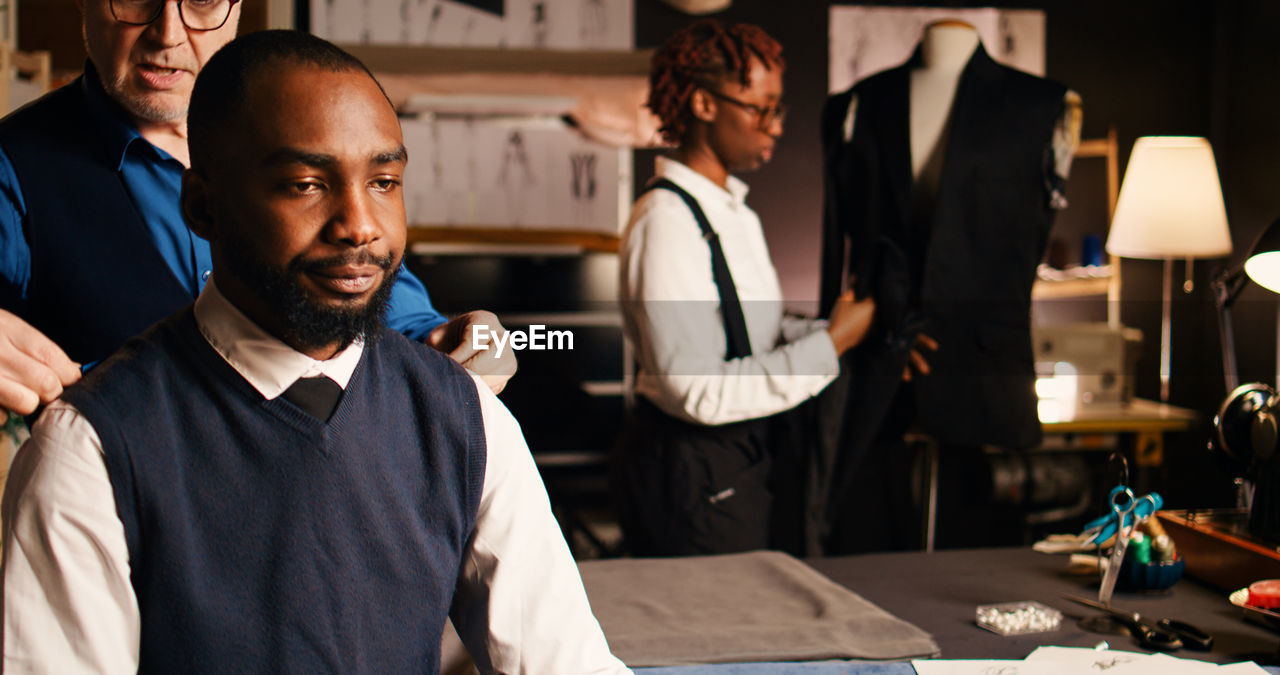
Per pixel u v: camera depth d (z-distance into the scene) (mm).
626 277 2223
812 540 2570
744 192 2393
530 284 4277
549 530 938
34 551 711
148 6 1145
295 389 793
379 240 753
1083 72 4562
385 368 858
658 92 2289
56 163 1225
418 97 4074
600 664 935
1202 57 4586
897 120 2633
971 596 1569
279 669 765
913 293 2576
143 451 737
